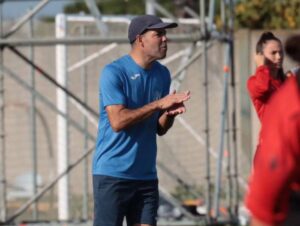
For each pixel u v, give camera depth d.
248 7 54.22
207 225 40.53
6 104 52.41
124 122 25.52
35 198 40.41
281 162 14.53
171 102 25.09
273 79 27.56
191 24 45.56
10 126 54.12
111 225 26.69
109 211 26.61
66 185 45.97
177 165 51.72
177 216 43.00
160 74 27.06
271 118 14.97
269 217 14.73
